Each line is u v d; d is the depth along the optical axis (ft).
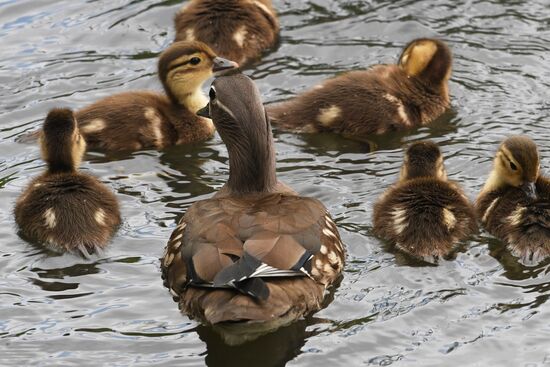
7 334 38.91
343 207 48.14
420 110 56.95
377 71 58.03
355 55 63.21
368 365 37.17
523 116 56.75
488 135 54.95
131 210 47.96
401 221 45.06
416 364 37.19
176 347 38.01
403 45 64.23
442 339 38.52
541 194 46.34
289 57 62.95
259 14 63.77
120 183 50.70
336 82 56.70
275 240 37.91
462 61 62.39
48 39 64.95
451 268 43.09
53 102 58.80
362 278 42.14
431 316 39.78
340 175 51.19
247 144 43.83
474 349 38.01
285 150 53.93
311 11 67.97
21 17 67.46
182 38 63.41
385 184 50.19
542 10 67.36
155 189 50.16
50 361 37.42
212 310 36.40
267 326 38.45
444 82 57.93
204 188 50.26
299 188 49.70
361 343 38.19
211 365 37.09
